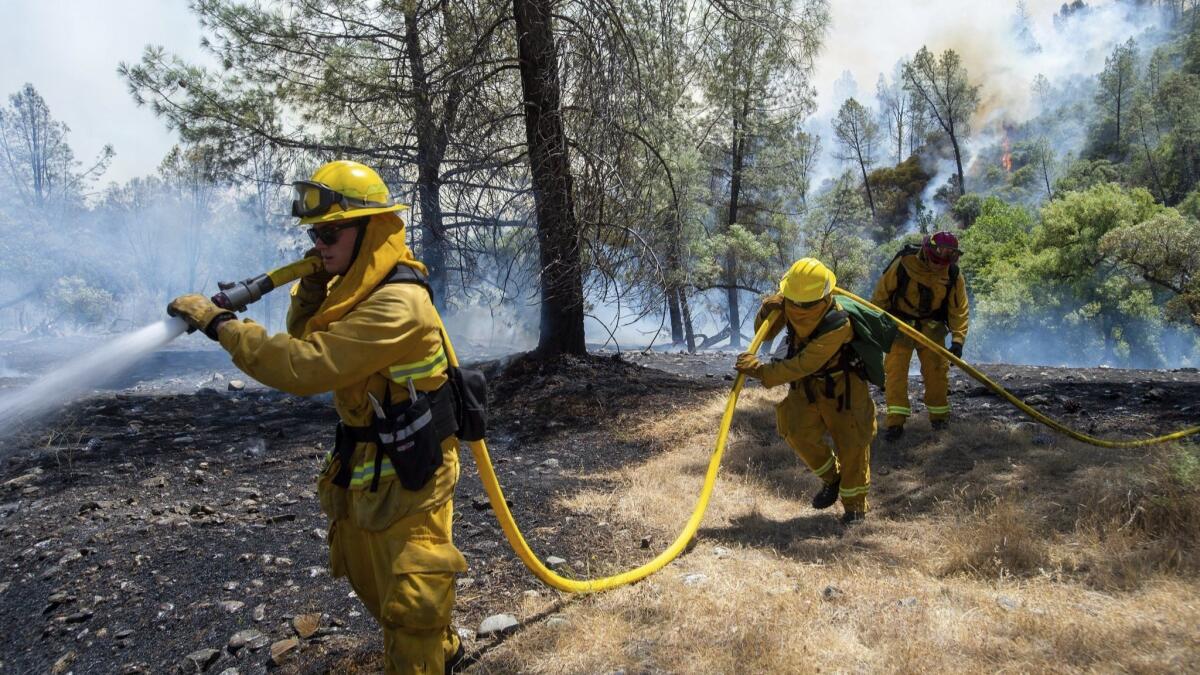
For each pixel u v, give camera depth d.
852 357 5.42
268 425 8.90
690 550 4.98
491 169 10.50
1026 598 3.95
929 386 7.32
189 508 5.97
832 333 5.22
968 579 4.32
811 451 5.58
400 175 11.77
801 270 5.25
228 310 2.87
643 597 4.16
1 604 4.68
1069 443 6.66
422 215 11.46
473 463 7.43
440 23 10.87
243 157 13.48
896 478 6.36
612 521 5.57
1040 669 3.22
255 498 6.25
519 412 9.23
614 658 3.58
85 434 8.54
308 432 8.55
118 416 9.42
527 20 9.97
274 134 13.46
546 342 10.83
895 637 3.59
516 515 5.73
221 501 6.16
